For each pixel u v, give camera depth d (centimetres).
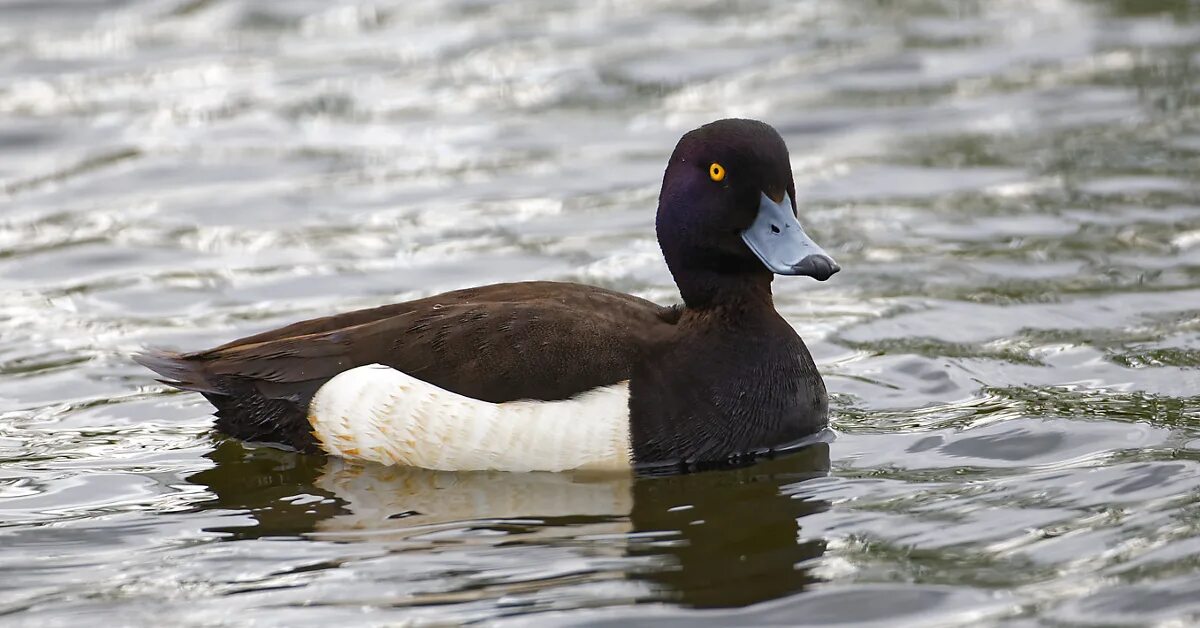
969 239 1442
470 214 1543
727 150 977
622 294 1036
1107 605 762
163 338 1229
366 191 1617
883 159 1692
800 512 889
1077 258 1373
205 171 1678
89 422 1068
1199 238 1404
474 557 839
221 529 890
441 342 961
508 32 2170
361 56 2070
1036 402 1058
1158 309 1235
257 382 992
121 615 782
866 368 1145
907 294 1309
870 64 2008
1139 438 980
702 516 887
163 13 2253
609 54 2062
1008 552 825
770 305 1003
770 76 1967
